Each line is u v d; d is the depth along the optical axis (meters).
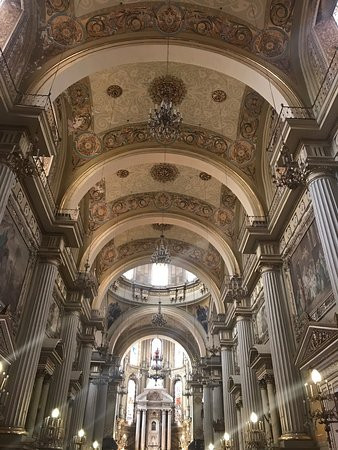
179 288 25.75
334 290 6.32
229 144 12.15
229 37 9.28
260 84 9.15
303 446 7.52
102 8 8.87
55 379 11.33
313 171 7.24
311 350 7.55
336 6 8.10
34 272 9.77
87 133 11.89
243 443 12.45
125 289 25.33
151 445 33.19
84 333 15.52
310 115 8.09
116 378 25.39
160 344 38.53
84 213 14.51
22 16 8.29
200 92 11.36
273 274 9.98
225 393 14.69
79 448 12.02
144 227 18.14
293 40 8.95
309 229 8.33
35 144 7.59
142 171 14.55
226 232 15.23
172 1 8.94
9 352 7.91
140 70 10.86
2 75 7.06
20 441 7.56
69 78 9.00
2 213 6.79
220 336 16.11
